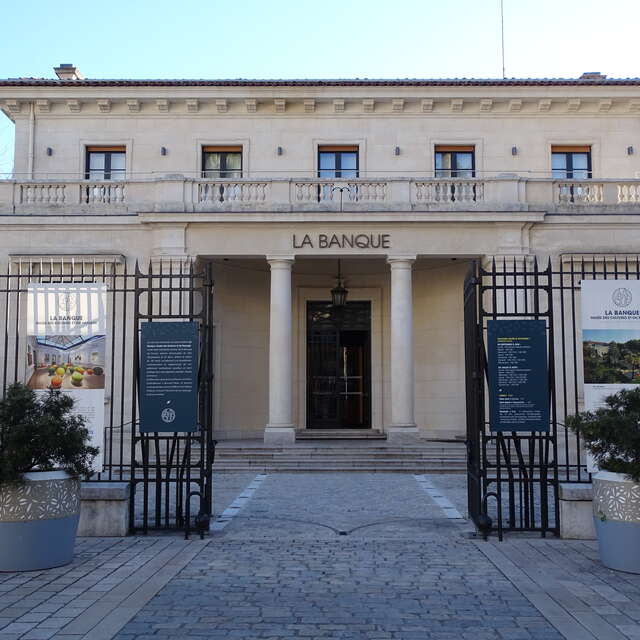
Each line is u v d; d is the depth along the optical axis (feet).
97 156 86.74
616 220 73.67
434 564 29.43
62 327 38.32
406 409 72.59
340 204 73.05
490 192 74.84
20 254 73.56
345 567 28.96
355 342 90.53
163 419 35.45
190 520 39.27
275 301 73.41
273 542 33.83
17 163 85.81
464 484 56.85
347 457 67.77
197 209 73.10
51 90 84.94
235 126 86.69
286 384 72.84
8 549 27.99
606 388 37.19
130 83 84.48
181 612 23.07
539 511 43.60
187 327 35.55
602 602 24.04
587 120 86.69
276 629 21.48
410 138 86.69
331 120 86.94
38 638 20.61
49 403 30.53
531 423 34.55
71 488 29.50
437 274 87.15
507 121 86.79
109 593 25.04
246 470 64.90
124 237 74.23
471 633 21.15
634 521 27.63
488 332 34.78
